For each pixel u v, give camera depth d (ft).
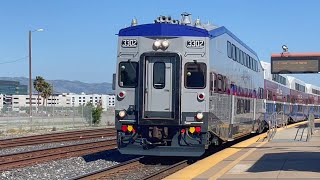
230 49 62.90
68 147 69.67
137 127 50.01
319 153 54.54
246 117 75.77
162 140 49.67
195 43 49.73
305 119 172.76
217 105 54.13
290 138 79.66
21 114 141.90
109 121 170.09
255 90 85.66
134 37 50.60
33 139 86.69
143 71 49.44
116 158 58.23
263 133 96.89
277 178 36.60
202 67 49.52
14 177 43.42
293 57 89.35
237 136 69.10
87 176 39.96
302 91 170.09
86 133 108.99
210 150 60.59
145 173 45.42
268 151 57.77
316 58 88.17
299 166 43.27
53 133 108.88
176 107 48.62
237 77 67.97
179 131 49.47
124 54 50.83
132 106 50.26
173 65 49.32
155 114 49.16
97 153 62.85
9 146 72.13
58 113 144.05
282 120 121.60
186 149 49.52
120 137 50.70
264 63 110.22
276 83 118.01
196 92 49.34
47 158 55.98
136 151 50.31
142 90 49.24
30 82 147.23
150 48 50.03
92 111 155.22
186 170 42.57
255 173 39.63
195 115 49.16
